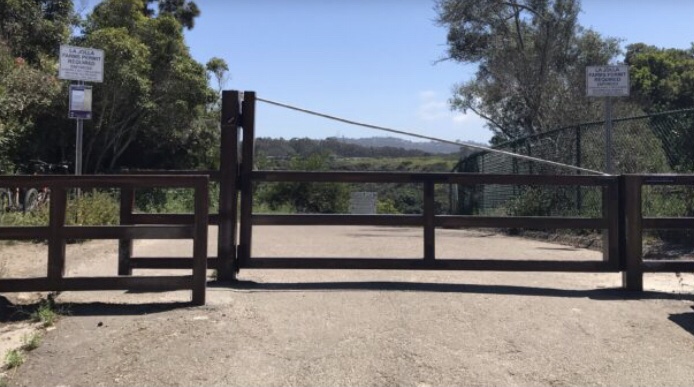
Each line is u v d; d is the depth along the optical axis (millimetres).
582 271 6809
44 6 18359
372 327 5152
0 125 11586
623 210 6801
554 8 21312
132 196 6898
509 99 23609
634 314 5676
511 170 14625
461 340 4875
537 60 21359
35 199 11234
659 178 6758
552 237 12078
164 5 28750
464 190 18203
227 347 4656
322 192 26688
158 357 4457
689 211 9438
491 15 22875
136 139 21328
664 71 30922
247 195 6887
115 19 19250
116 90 17125
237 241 7270
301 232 14492
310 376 4176
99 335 4906
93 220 10352
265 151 31188
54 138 17312
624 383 4129
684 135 9633
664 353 4680
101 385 4031
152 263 6758
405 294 6273
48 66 15812
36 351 4598
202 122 22141
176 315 5395
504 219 6879
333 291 6387
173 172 6855
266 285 6684
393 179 6875
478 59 24797
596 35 21891
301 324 5215
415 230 15508
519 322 5359
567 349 4730
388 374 4219
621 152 10836
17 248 8992
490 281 7141
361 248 10180
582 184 6836
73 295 6195
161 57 19422
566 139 12320
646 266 6664
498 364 4418
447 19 23406
